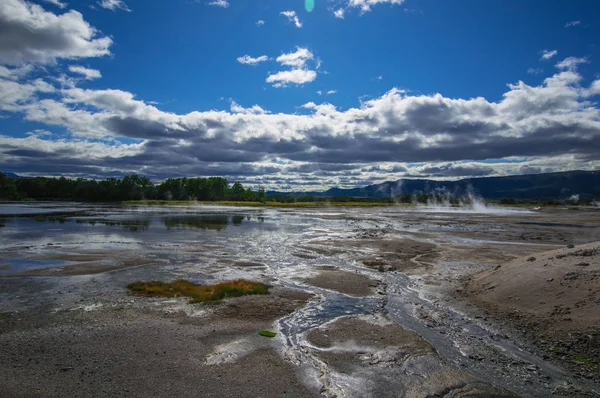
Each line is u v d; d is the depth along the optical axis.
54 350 8.83
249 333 10.26
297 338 10.01
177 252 24.00
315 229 41.03
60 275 16.86
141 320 11.07
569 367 8.27
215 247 26.53
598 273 11.77
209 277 17.25
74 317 11.22
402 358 8.84
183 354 8.75
